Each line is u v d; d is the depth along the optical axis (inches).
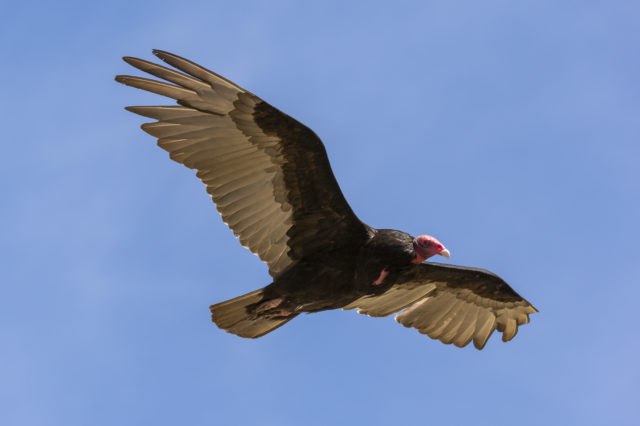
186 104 442.9
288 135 456.1
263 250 483.5
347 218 478.0
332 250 482.3
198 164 462.6
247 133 456.4
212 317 485.1
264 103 445.4
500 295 573.3
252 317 491.5
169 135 454.3
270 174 468.4
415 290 569.0
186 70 429.1
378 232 484.4
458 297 577.9
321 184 469.7
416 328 587.2
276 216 476.7
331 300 489.7
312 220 478.0
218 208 470.9
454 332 591.2
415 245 487.8
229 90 439.2
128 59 426.0
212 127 454.3
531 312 579.5
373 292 491.8
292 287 481.7
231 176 467.5
